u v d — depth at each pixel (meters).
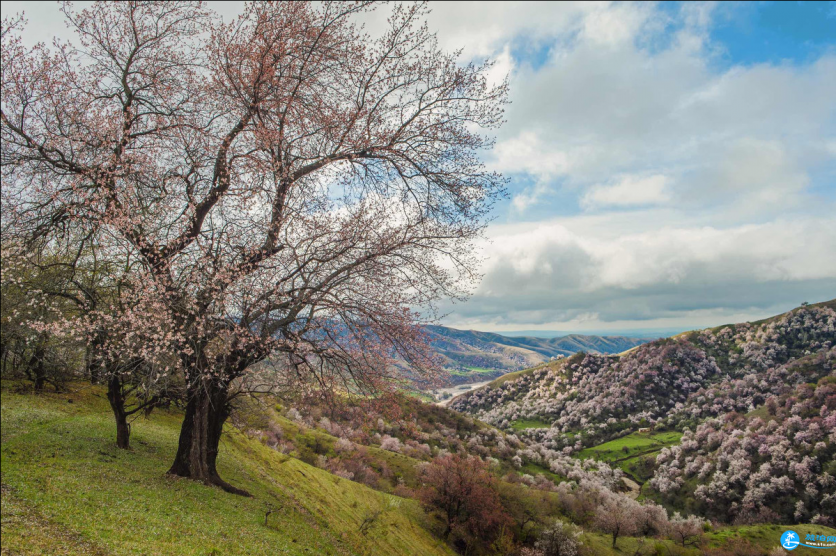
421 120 19.62
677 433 199.88
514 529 65.38
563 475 147.50
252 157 16.58
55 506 12.97
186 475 19.44
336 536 24.44
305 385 17.42
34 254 17.17
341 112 18.61
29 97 16.88
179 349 15.78
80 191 15.74
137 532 12.92
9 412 23.50
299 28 18.06
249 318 15.76
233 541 15.02
